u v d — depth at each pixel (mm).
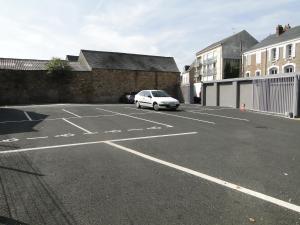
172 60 49781
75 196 4969
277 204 4539
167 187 5348
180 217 4148
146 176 6004
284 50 39031
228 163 6953
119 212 4340
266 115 18766
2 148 8969
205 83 30281
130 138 10516
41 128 13242
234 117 17469
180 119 16391
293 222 3957
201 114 19312
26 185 5543
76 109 24141
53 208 4512
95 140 10180
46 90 38562
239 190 5152
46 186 5469
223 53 52969
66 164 6988
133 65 45500
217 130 12281
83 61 44281
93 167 6703
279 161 7117
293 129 12578
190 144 9305
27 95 37500
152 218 4133
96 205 4594
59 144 9523
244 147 8797
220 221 4012
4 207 4562
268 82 20875
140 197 4891
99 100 42219
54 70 38406
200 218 4105
